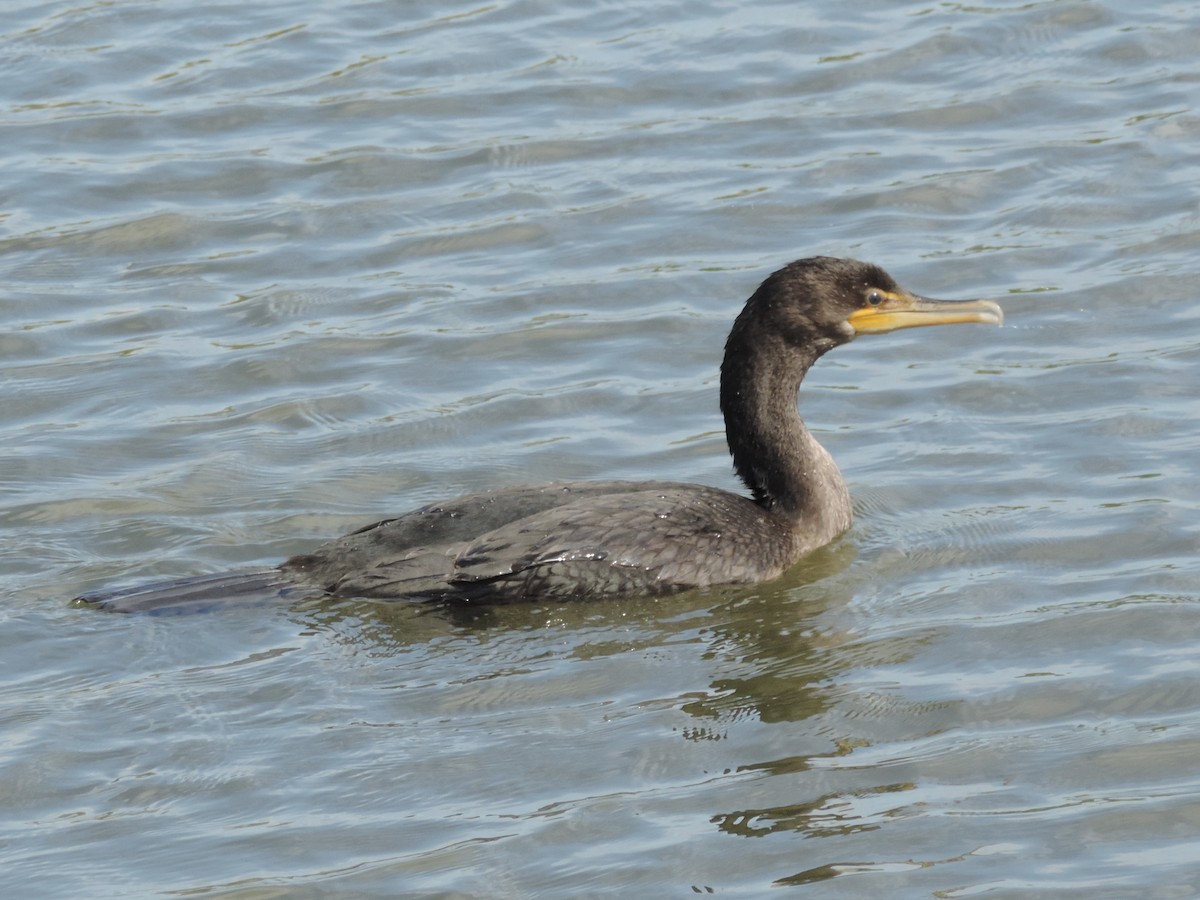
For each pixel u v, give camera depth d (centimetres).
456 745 1107
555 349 1692
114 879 994
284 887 983
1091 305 1716
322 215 1927
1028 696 1145
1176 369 1593
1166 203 1875
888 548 1370
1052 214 1875
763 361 1387
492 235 1889
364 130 2073
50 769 1088
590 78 2158
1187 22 2202
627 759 1091
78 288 1812
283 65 2197
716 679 1186
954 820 1022
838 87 2127
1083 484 1427
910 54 2178
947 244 1838
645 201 1933
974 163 1970
